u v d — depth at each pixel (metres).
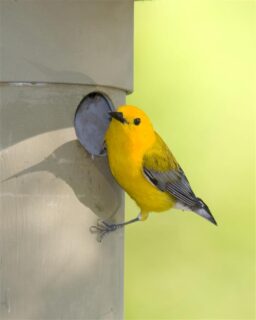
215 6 15.47
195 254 14.73
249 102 15.16
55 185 9.23
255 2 15.42
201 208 10.73
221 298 14.59
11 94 9.07
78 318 9.39
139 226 14.76
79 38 9.19
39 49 9.03
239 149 15.09
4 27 8.95
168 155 10.37
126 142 9.66
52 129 9.19
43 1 9.01
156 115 14.92
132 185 9.97
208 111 15.05
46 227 9.20
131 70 9.80
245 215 15.02
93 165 9.52
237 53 15.13
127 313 14.37
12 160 9.10
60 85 9.19
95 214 9.52
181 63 15.09
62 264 9.27
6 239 9.13
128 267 14.62
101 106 9.69
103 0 9.33
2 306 9.13
